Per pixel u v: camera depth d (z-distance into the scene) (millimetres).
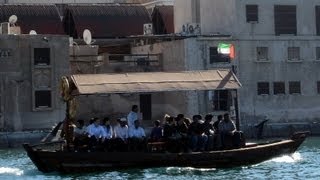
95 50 137375
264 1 135375
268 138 128375
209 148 78625
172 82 80188
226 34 135125
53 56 127875
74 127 76688
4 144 118375
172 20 159500
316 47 138125
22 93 126438
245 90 133125
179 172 74875
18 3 168750
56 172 74938
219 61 132375
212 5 139375
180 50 132250
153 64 137625
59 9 165125
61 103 127812
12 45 126062
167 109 134750
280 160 82625
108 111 132125
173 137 77812
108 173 74438
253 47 134500
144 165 76062
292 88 136500
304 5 137750
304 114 136750
